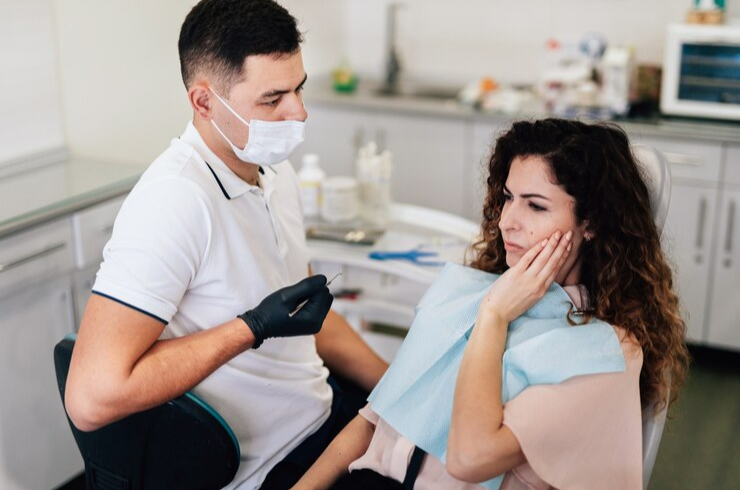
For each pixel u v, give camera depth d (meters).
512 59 4.05
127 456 1.44
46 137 2.77
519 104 3.57
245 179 1.54
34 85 2.69
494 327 1.35
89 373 1.31
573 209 1.36
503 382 1.34
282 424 1.61
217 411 1.51
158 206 1.36
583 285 1.43
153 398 1.33
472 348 1.34
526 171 1.37
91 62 2.91
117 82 3.03
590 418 1.27
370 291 2.40
